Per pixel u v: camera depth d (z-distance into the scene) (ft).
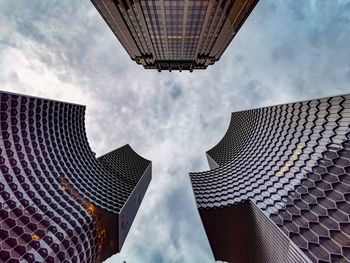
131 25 230.48
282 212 182.19
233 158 384.68
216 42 269.64
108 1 181.57
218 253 281.95
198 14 203.51
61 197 226.17
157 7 192.13
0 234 149.59
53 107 284.61
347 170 158.92
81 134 346.74
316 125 217.56
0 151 202.59
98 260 252.01
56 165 257.55
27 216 174.40
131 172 453.17
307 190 179.52
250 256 264.11
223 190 298.15
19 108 233.96
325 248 130.52
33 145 237.66
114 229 271.69
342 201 146.10
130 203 328.08
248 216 247.29
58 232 178.29
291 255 153.79
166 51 307.37
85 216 226.17
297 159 219.61
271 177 242.58
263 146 307.37
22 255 145.48
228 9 194.49
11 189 186.50
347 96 189.16
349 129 177.47
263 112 348.79
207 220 270.67
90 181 307.58
